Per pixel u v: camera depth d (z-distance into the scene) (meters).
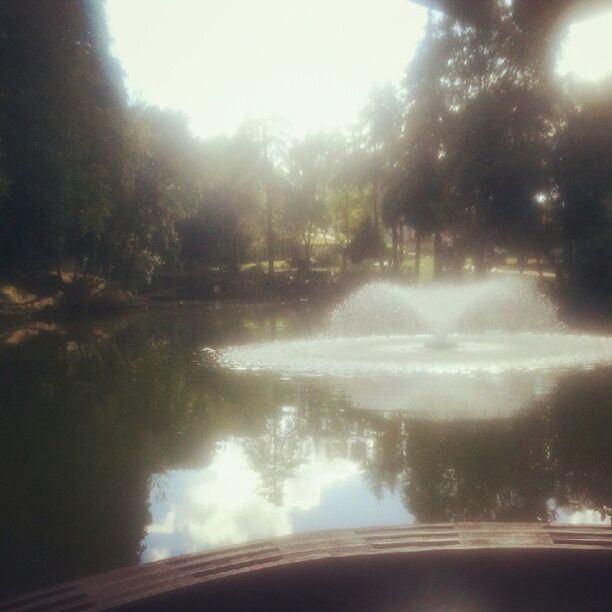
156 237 46.78
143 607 4.07
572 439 9.15
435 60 38.38
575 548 4.62
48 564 5.68
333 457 8.63
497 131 36.59
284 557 4.59
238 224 61.94
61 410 12.27
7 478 8.16
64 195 31.36
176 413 11.73
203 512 6.83
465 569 4.63
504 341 20.97
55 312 36.56
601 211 36.00
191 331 27.30
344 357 17.80
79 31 32.56
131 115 39.22
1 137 30.02
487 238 37.19
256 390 13.58
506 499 6.91
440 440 9.26
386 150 52.09
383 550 4.62
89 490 7.64
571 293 36.22
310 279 55.84
